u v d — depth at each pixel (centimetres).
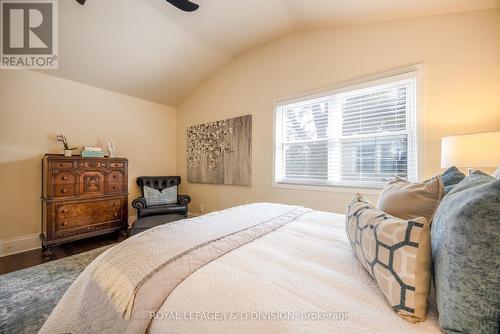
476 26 184
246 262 85
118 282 80
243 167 338
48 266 221
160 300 69
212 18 260
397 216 93
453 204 59
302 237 118
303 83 280
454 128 191
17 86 268
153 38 285
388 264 64
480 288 47
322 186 264
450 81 192
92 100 334
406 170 214
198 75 376
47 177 253
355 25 240
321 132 268
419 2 186
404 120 215
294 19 255
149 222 263
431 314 59
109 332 75
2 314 149
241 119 340
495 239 46
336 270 82
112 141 336
